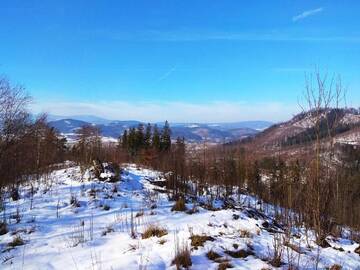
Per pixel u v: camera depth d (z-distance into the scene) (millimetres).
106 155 26703
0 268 6961
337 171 12977
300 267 7176
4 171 15164
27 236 8977
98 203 12664
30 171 18391
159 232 8703
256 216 13273
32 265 7035
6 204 12555
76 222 10273
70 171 19234
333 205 13539
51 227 9797
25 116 17953
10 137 16547
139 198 13875
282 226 11914
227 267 6570
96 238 8695
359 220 15719
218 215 11117
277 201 17875
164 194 15016
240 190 20484
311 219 10523
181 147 24922
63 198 13273
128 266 6551
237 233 9000
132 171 20422
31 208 11898
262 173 22828
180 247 7383
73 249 7922
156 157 29203
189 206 12539
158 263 6672
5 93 17594
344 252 9094
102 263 6848
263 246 8180
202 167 20656
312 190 9859
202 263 6734
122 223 9938
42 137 23188
